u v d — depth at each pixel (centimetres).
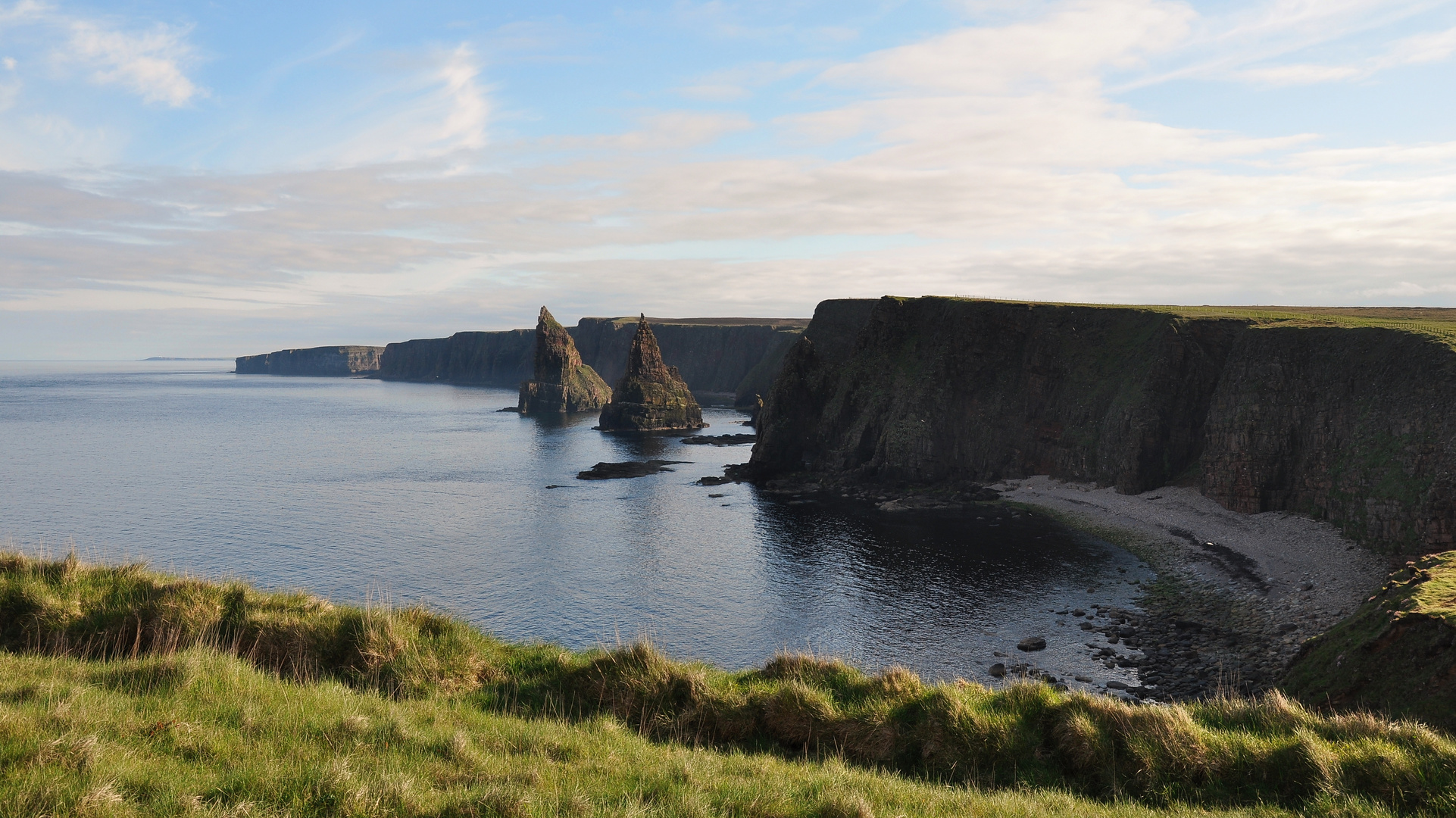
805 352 14625
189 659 1393
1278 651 4950
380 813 875
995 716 1558
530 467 14025
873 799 1155
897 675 1727
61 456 14738
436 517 9588
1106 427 10800
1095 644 5362
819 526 9325
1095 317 12275
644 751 1312
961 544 8331
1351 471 7175
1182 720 1477
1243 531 7962
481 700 1600
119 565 2106
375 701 1430
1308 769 1334
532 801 934
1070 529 8900
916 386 12888
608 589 6675
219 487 11481
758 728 1603
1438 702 2866
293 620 1795
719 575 7144
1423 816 1198
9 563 1970
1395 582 3659
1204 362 10556
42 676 1311
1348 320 10438
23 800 787
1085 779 1429
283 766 988
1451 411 6281
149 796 855
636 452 16262
